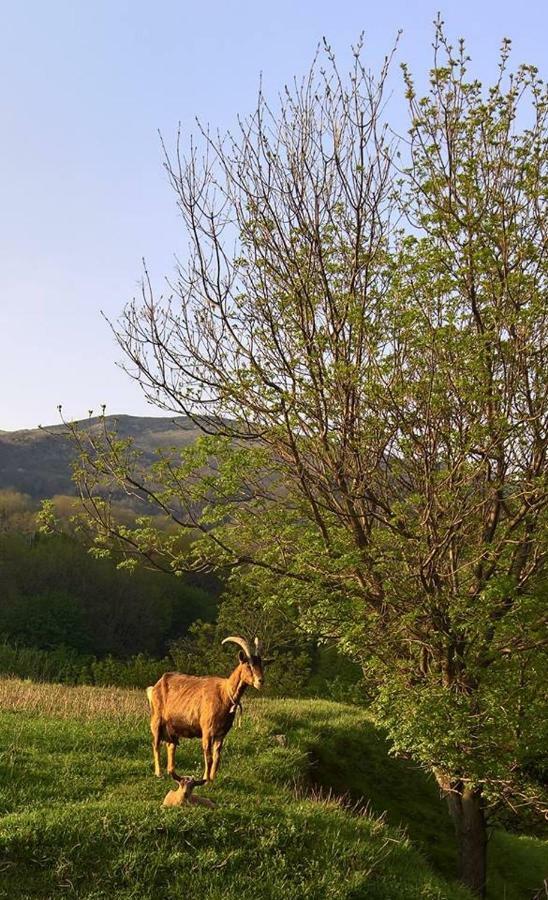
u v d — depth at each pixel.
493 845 22.98
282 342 15.42
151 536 15.93
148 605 73.81
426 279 13.53
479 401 13.73
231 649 46.41
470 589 15.03
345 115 15.25
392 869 13.06
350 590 15.05
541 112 14.80
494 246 14.54
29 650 51.66
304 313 14.86
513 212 14.72
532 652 15.07
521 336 14.04
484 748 14.30
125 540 15.95
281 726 21.41
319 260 14.91
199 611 79.81
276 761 17.14
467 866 16.34
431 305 14.20
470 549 15.85
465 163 14.17
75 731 16.52
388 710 15.34
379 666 16.12
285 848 12.47
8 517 96.50
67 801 12.84
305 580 15.43
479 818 16.47
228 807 13.09
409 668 15.66
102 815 12.09
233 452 15.48
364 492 15.20
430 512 14.30
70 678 47.69
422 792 22.98
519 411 14.66
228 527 16.64
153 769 14.88
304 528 16.03
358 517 15.23
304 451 15.52
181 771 15.17
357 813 15.79
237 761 16.70
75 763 14.56
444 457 15.12
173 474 15.77
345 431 14.55
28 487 143.75
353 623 14.62
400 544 14.65
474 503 15.21
